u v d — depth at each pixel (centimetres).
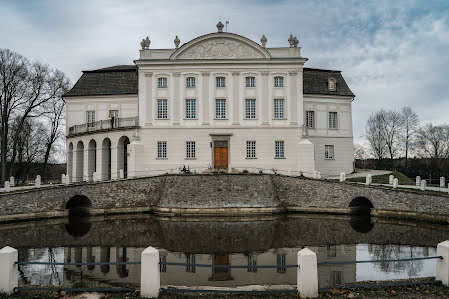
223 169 4284
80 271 1675
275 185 3778
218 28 4391
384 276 1581
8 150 5788
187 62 4322
